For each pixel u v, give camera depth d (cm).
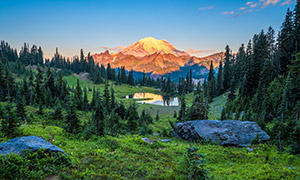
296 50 4222
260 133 2100
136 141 1784
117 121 3444
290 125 1966
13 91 4675
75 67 19562
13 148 928
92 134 1825
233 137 2095
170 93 17375
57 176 855
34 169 852
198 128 2405
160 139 2528
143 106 9588
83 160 1089
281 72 4575
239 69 7681
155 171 1066
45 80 5809
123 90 16712
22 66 13000
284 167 1322
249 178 1127
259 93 3741
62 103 4766
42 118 2922
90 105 5562
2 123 1498
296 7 4400
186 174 861
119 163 1118
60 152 1014
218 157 1612
